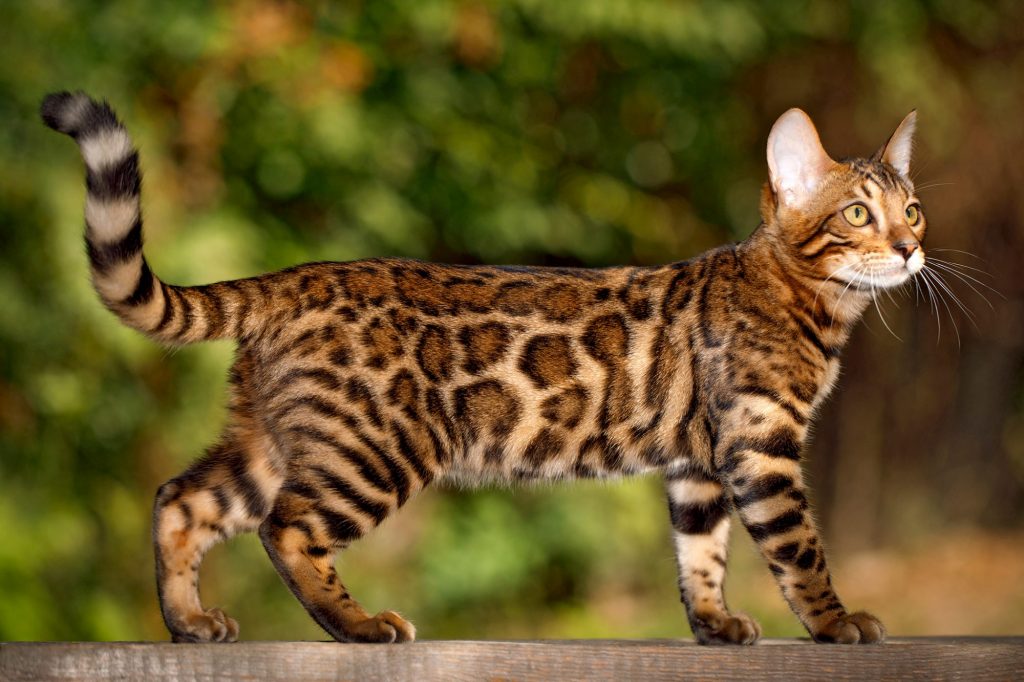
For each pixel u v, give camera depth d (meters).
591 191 16.92
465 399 6.92
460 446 6.98
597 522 16.50
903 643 6.27
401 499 6.78
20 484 12.92
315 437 6.59
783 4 17.38
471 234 16.20
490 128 16.08
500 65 16.02
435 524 15.99
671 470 7.40
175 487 6.85
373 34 15.00
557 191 16.89
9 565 11.70
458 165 15.79
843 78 18.56
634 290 7.34
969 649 6.15
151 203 13.10
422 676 5.92
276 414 6.66
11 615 11.34
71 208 12.99
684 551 7.34
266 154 14.77
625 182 17.83
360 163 14.96
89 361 13.45
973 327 20.44
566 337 7.12
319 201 15.20
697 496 7.34
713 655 6.00
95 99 6.70
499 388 6.98
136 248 6.52
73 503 13.03
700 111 17.91
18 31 13.45
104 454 13.77
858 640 6.58
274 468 6.89
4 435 13.10
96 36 13.80
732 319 7.23
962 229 19.69
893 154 8.17
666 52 16.94
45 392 13.15
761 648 6.04
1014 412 21.36
